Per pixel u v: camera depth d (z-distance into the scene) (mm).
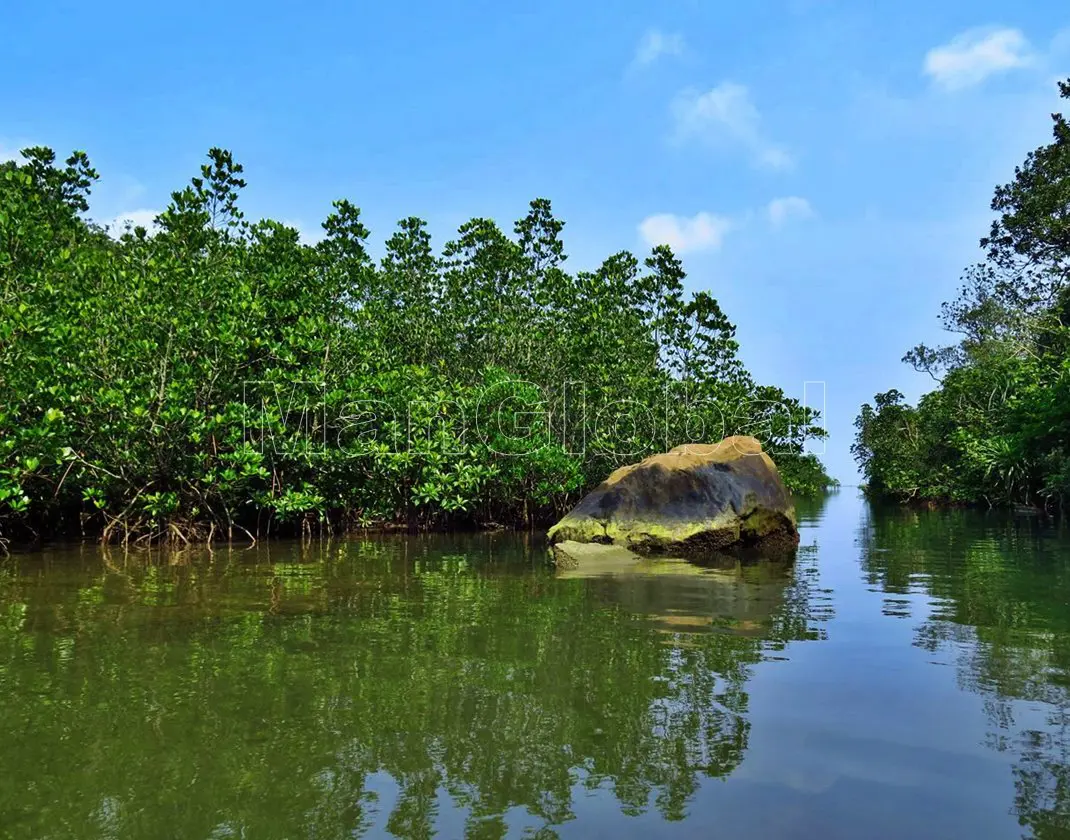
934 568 8562
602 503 11031
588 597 6484
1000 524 16609
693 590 6879
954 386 28844
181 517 11016
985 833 2344
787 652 4500
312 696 3668
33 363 9930
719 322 16203
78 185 14531
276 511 11586
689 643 4727
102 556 9500
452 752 2992
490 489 14281
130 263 12781
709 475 11023
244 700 3604
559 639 4844
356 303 16094
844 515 22328
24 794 2635
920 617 5562
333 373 12422
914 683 3855
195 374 10945
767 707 3500
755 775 2773
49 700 3600
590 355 15367
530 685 3840
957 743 3055
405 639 4836
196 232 13328
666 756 2943
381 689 3779
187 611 5766
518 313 17047
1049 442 19875
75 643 4715
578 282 16984
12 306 9812
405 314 16797
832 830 2363
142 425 10203
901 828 2371
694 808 2512
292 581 7379
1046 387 20875
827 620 5469
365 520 13023
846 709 3469
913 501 31203
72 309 10617
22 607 5906
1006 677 3955
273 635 4941
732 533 10484
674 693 3705
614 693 3713
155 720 3336
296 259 14289
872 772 2787
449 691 3742
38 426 9398
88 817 2473
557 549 9781
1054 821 2416
